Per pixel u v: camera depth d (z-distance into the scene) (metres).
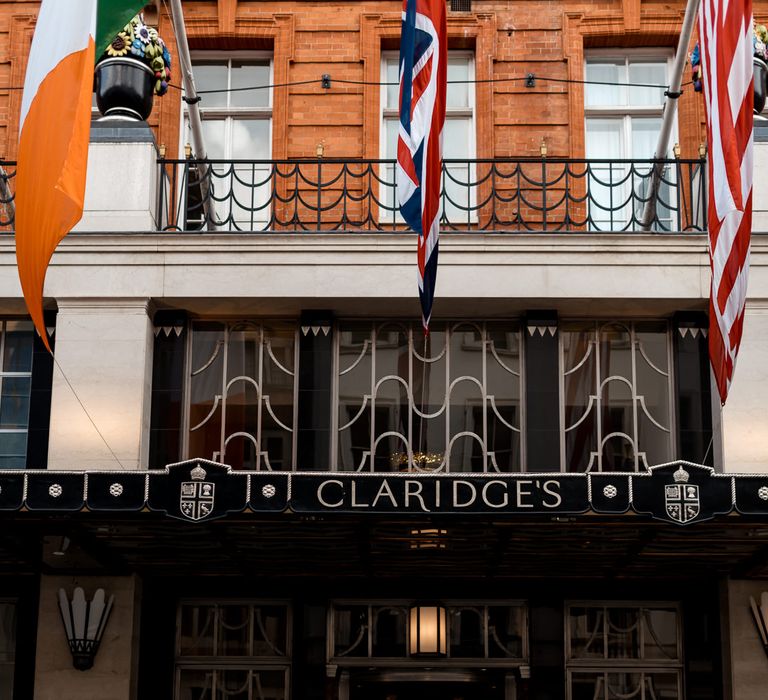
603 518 10.48
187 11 15.34
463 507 10.27
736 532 11.03
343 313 13.37
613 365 13.36
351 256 12.92
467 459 13.17
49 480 10.25
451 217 14.82
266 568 12.99
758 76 13.48
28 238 9.99
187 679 13.40
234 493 10.29
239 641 13.45
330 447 13.02
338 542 11.70
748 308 12.64
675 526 10.70
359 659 13.35
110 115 13.38
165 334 13.16
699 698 13.11
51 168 9.98
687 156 14.97
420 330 13.51
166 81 13.65
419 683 13.57
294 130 15.02
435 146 10.70
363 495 10.30
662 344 13.41
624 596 13.38
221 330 13.48
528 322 13.20
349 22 15.30
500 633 13.41
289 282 12.86
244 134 15.36
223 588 13.44
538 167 14.80
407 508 10.28
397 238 12.92
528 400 13.05
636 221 13.40
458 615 13.48
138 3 10.98
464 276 12.85
